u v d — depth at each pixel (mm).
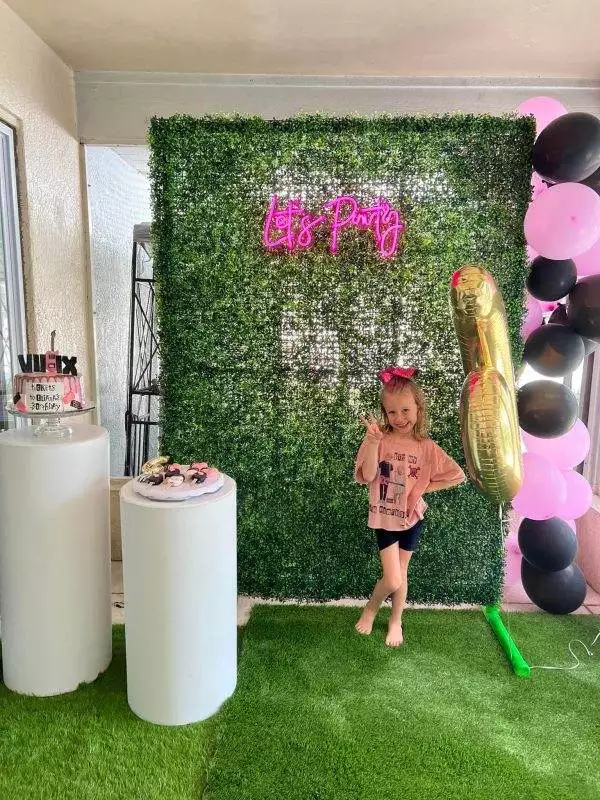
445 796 1729
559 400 2369
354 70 3023
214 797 1702
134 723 1999
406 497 2404
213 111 3111
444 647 2504
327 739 1943
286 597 2844
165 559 1896
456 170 2520
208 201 2562
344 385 2662
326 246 2580
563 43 2689
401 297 2602
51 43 2781
